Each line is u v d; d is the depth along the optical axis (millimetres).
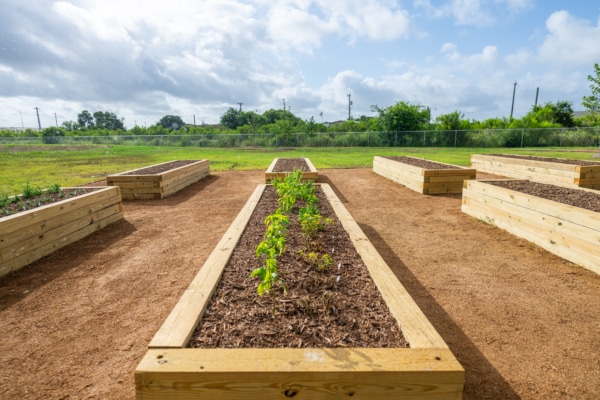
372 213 5836
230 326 1940
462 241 4359
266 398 1455
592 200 4391
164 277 3344
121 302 2863
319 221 3637
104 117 67188
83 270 3520
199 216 5730
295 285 2471
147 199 7184
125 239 4523
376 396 1460
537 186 5391
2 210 4113
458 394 1478
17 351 2236
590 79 16312
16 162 15453
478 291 3018
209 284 2381
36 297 2949
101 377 1999
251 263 2871
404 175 8406
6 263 3396
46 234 3912
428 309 2719
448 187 7414
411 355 1550
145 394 1458
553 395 1850
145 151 23547
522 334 2389
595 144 25859
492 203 5020
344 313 2096
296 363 1476
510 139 26953
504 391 1877
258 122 49625
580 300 2846
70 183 9242
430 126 31906
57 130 41375
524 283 3162
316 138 29625
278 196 5809
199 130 38781
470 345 2270
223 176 10656
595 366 2066
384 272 2627
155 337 1718
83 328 2490
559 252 3787
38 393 1873
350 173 10938
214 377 1438
